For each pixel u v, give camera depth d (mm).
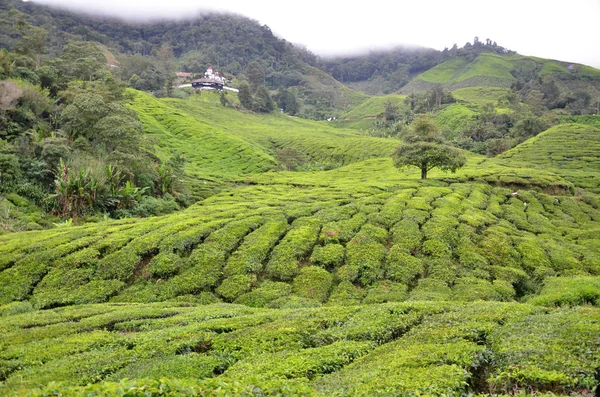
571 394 10023
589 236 38344
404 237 32875
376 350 14461
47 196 43750
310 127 181625
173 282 27516
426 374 11281
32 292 26609
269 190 62406
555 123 130375
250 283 27578
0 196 41750
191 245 31719
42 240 32438
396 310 18234
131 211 46844
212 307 22656
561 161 78250
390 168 78188
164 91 172125
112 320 20062
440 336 14609
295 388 10242
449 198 45219
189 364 14195
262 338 16219
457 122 153750
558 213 47594
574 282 24172
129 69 182750
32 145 49469
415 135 59094
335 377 12336
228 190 68688
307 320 17875
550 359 11539
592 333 12688
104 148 54312
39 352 16172
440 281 27609
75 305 24391
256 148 113688
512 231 37375
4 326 19781
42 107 60312
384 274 28562
